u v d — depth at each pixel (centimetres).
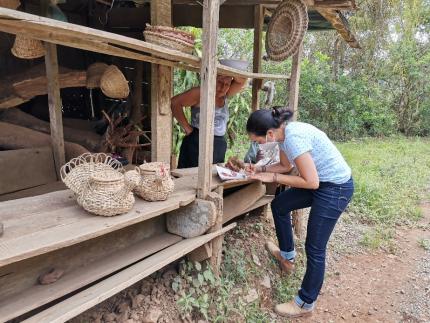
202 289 252
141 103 421
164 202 214
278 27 320
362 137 1148
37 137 290
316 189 261
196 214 242
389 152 916
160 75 283
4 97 295
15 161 254
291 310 283
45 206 192
